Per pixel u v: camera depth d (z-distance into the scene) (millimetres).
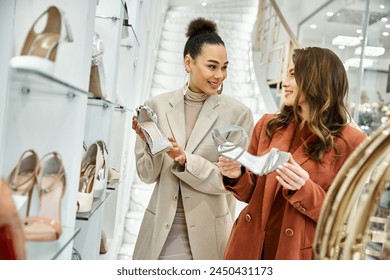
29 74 608
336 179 689
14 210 632
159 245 1515
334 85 1192
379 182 697
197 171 1448
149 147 1505
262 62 5246
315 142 1217
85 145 1344
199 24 1594
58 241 802
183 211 1577
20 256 645
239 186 1296
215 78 1533
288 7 5324
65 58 936
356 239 727
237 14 6918
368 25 3512
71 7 940
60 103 908
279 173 1114
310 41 4652
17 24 869
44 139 889
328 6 4270
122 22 1404
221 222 1569
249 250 1266
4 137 797
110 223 1930
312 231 1181
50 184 888
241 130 1210
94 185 1177
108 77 1368
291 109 1310
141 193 3662
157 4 4949
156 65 5500
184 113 1638
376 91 3359
